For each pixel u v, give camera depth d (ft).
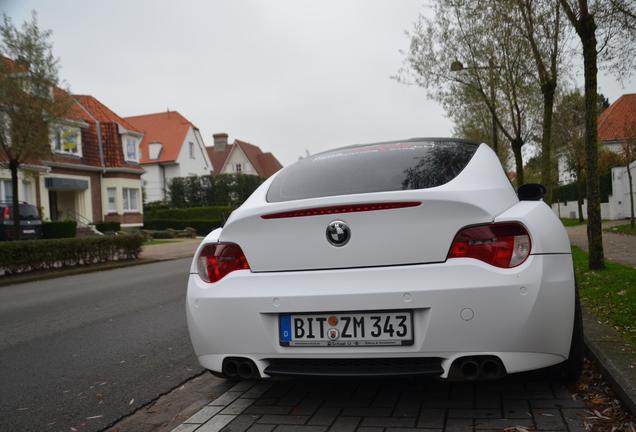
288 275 10.30
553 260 9.85
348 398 11.82
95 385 14.67
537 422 9.85
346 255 9.98
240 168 250.98
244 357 10.57
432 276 9.53
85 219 118.01
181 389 13.89
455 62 50.21
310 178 12.10
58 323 24.62
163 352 17.87
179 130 196.54
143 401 13.19
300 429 10.26
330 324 10.05
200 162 204.74
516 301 9.28
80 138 117.50
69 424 11.94
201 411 11.65
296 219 10.25
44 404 13.33
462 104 56.75
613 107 128.88
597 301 19.95
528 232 9.64
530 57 45.32
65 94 60.80
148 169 188.75
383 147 13.14
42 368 16.75
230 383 13.93
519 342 9.34
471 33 49.06
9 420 12.32
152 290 34.73
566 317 9.86
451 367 9.57
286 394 12.37
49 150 61.57
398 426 10.07
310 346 10.16
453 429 9.77
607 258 34.19
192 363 16.31
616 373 10.87
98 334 21.47
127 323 23.45
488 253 9.52
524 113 59.98
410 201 9.66
